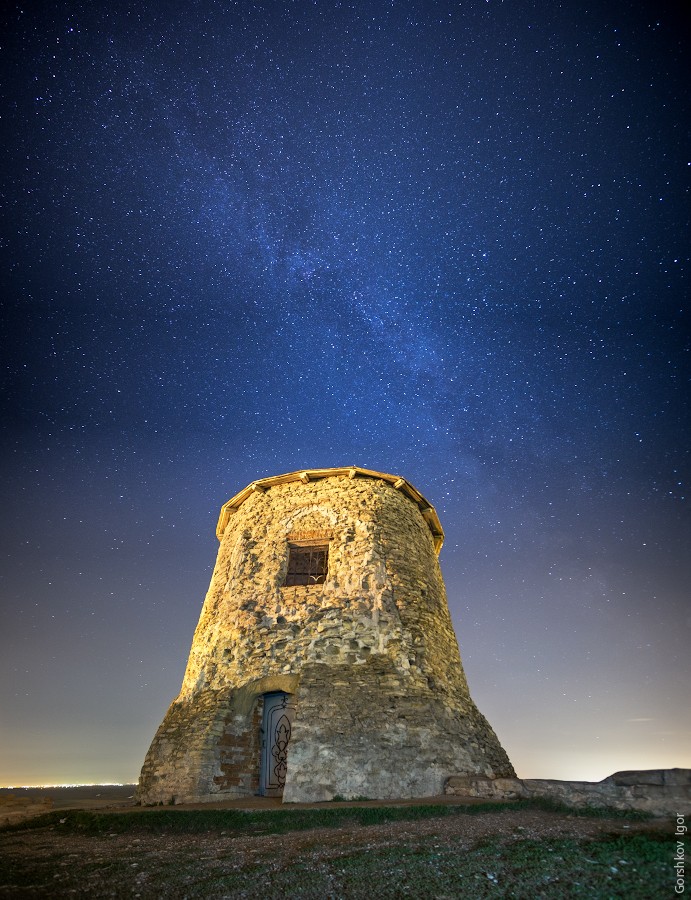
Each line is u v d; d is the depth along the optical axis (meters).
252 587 12.39
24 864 5.42
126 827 7.54
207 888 4.30
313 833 6.42
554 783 7.99
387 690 10.09
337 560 12.31
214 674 11.35
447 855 4.82
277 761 10.45
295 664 10.77
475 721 11.17
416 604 11.88
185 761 9.90
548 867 4.31
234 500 15.02
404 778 8.98
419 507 15.30
